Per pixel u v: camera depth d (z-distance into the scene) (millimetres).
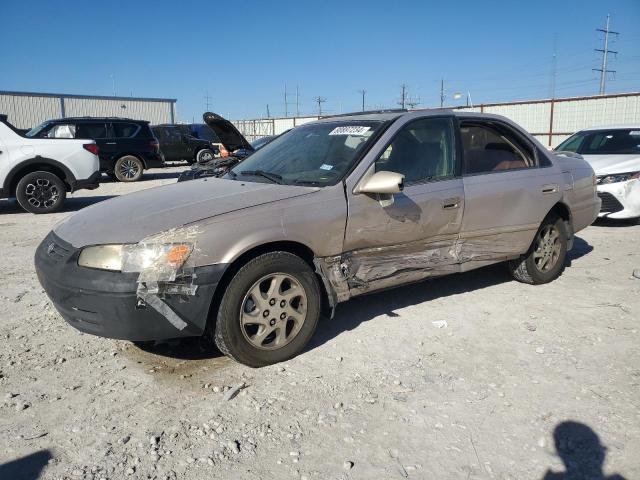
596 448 2758
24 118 32406
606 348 3893
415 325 4297
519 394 3268
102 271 3199
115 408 3133
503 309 4652
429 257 4324
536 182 4930
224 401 3188
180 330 3281
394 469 2611
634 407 3117
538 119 27656
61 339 4070
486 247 4691
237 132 8945
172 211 3484
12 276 5719
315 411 3090
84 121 16484
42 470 2607
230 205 3527
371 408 3123
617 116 25031
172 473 2584
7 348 3920
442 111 4578
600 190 8141
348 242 3820
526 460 2674
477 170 4625
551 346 3926
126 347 3930
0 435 2883
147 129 17266
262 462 2666
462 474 2578
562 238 5348
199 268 3234
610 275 5672
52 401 3207
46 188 10312
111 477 2557
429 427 2941
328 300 3801
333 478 2553
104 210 3773
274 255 3506
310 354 3793
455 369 3582
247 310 3477
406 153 4219
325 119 4953
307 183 3938
